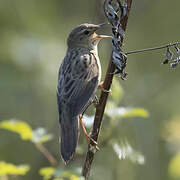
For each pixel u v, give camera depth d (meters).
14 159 14.28
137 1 16.50
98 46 12.74
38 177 12.66
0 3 15.47
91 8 14.53
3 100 14.58
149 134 12.27
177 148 12.73
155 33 16.67
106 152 12.03
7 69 14.59
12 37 14.78
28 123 14.65
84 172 7.46
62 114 9.04
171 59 6.96
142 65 16.23
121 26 6.84
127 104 13.16
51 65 14.61
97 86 9.45
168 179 12.42
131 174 12.12
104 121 9.48
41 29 15.55
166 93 15.40
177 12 16.70
